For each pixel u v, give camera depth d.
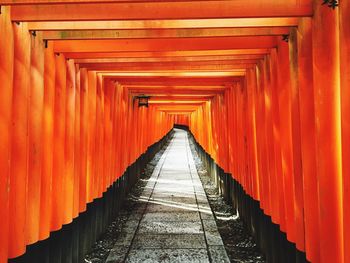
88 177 5.64
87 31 3.76
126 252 5.82
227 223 7.73
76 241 5.04
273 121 4.38
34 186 3.65
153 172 14.70
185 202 9.53
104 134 6.77
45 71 4.01
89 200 5.66
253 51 4.48
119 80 7.19
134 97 10.27
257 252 5.79
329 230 2.79
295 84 3.60
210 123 12.83
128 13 2.99
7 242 3.10
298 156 3.60
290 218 3.94
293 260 3.90
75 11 3.02
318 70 2.87
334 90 2.71
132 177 10.82
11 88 3.11
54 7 3.03
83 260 5.43
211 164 12.98
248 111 5.95
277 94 4.31
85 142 5.37
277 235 4.53
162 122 25.14
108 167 6.90
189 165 17.20
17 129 3.30
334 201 2.76
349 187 2.44
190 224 7.41
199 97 12.33
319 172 2.88
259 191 5.57
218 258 5.55
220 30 3.69
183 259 5.53
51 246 4.26
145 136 14.84
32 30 3.49
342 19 2.46
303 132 3.30
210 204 9.50
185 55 4.57
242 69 5.91
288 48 3.88
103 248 6.12
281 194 4.28
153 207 8.96
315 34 2.89
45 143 4.00
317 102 2.90
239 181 7.47
